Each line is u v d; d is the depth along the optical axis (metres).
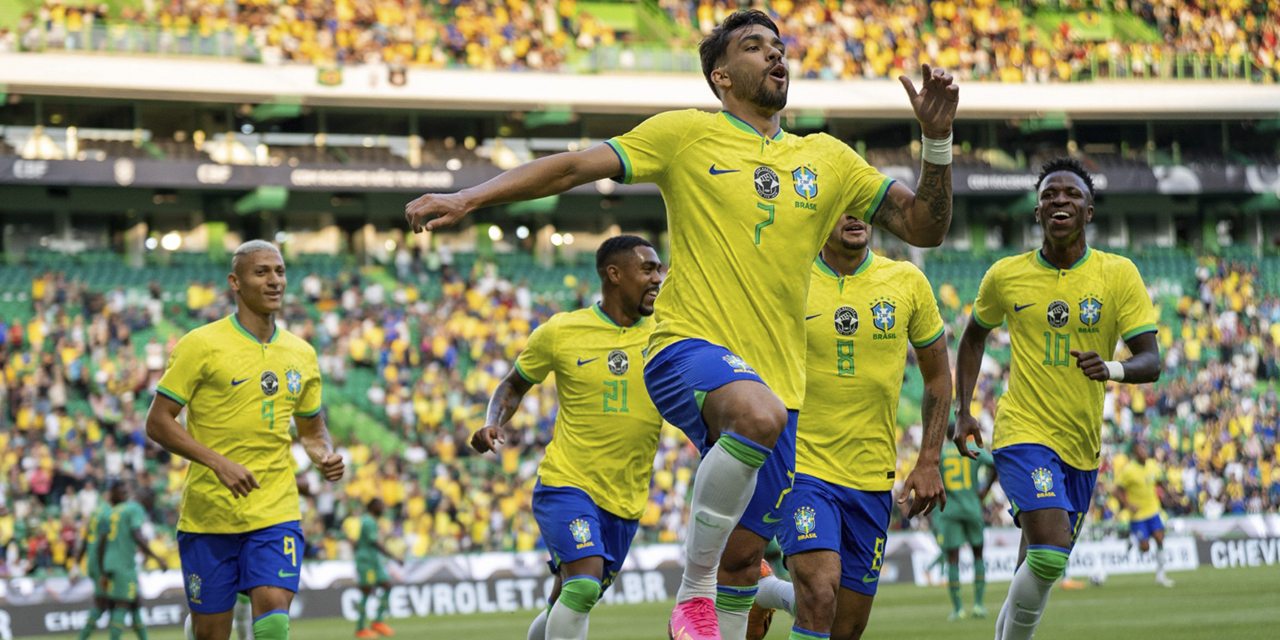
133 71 33.06
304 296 33.41
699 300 5.33
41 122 34.91
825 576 7.04
